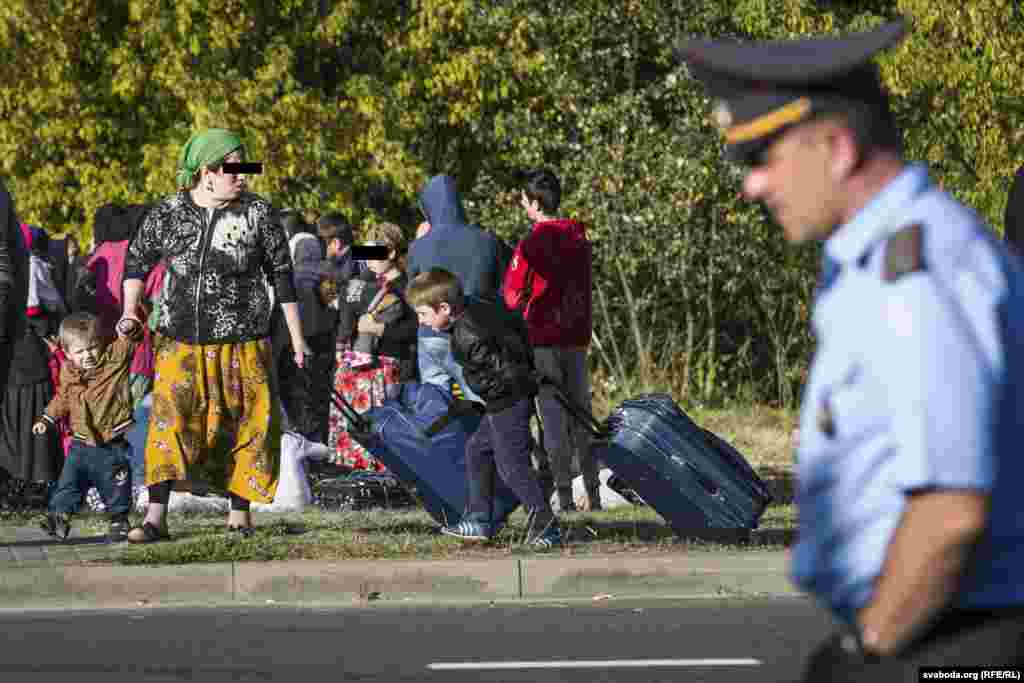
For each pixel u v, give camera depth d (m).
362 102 61.44
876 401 8.10
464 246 34.78
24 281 29.17
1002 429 8.03
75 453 31.30
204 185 29.80
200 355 29.61
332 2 63.31
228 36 60.44
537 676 21.34
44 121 60.44
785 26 61.47
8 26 59.12
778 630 24.50
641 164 61.00
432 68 62.59
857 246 8.30
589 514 34.47
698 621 25.36
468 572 27.73
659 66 64.81
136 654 23.06
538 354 35.44
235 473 29.88
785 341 65.31
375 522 33.28
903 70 59.59
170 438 29.53
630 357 64.94
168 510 35.88
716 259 62.06
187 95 59.41
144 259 30.06
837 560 8.31
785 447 52.19
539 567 27.89
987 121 60.81
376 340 38.78
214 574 27.69
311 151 60.50
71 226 60.44
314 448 36.84
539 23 61.47
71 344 31.19
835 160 8.31
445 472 30.06
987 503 7.74
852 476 8.24
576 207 61.84
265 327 30.06
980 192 61.16
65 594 27.45
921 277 8.02
